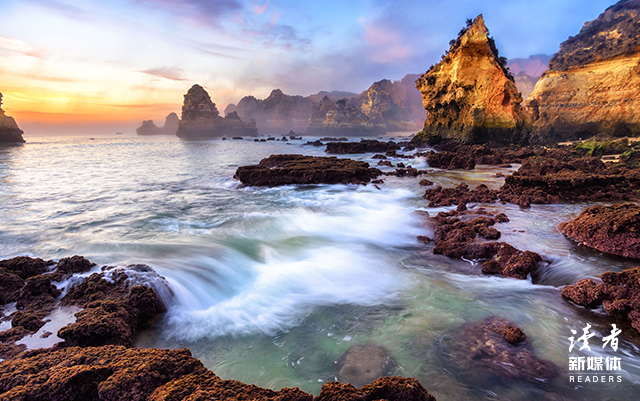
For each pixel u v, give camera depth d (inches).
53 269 340.8
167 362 184.4
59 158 1696.6
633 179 754.2
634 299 262.2
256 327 267.3
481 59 1795.0
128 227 522.3
